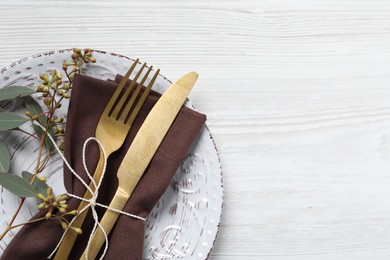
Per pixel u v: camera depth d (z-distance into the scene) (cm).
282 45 77
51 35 73
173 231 70
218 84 75
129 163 67
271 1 77
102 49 74
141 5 75
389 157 77
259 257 74
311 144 76
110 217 66
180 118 69
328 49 78
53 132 69
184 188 70
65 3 74
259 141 75
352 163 76
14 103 69
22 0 73
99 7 74
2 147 65
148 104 69
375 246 76
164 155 68
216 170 70
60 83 66
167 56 75
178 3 75
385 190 76
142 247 67
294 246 74
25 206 68
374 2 79
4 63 73
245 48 76
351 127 77
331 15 78
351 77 78
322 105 77
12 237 68
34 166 69
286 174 75
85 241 67
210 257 73
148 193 67
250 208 74
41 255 65
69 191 66
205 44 76
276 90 76
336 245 75
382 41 79
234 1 76
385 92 78
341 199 76
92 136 68
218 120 75
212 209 70
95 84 67
